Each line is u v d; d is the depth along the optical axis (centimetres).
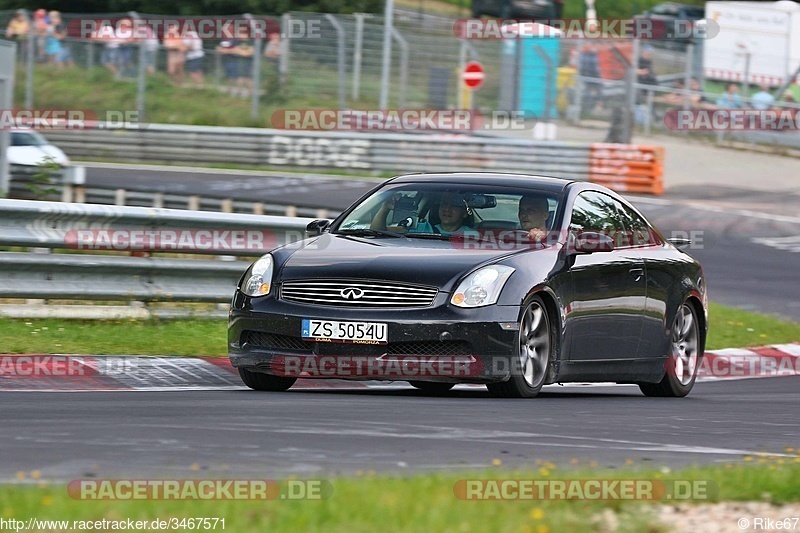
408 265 2817
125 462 1809
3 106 6875
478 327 2759
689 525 1498
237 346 2886
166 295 3816
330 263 2850
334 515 1411
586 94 11994
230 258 4272
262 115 11419
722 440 2377
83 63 11581
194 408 2455
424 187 3189
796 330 5134
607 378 3170
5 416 2262
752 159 12106
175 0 13412
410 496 1520
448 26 11669
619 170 10275
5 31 11512
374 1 13500
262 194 9056
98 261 3691
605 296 3106
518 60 11531
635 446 2203
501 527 1382
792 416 2942
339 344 2770
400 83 11488
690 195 10369
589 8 14375
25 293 3572
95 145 10906
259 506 1449
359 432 2186
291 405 2556
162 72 11569
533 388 2892
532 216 3072
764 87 12662
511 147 10369
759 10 12631
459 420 2409
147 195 7088
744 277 6725
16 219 3597
